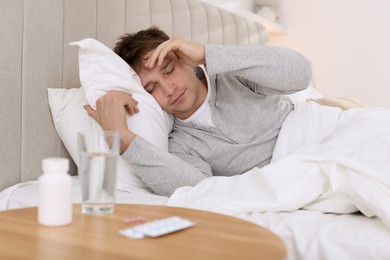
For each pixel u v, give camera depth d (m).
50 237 0.67
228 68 1.31
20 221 0.74
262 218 1.01
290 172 1.06
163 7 1.97
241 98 1.49
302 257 0.92
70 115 1.41
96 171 0.78
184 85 1.43
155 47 1.45
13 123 1.31
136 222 0.75
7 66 1.29
